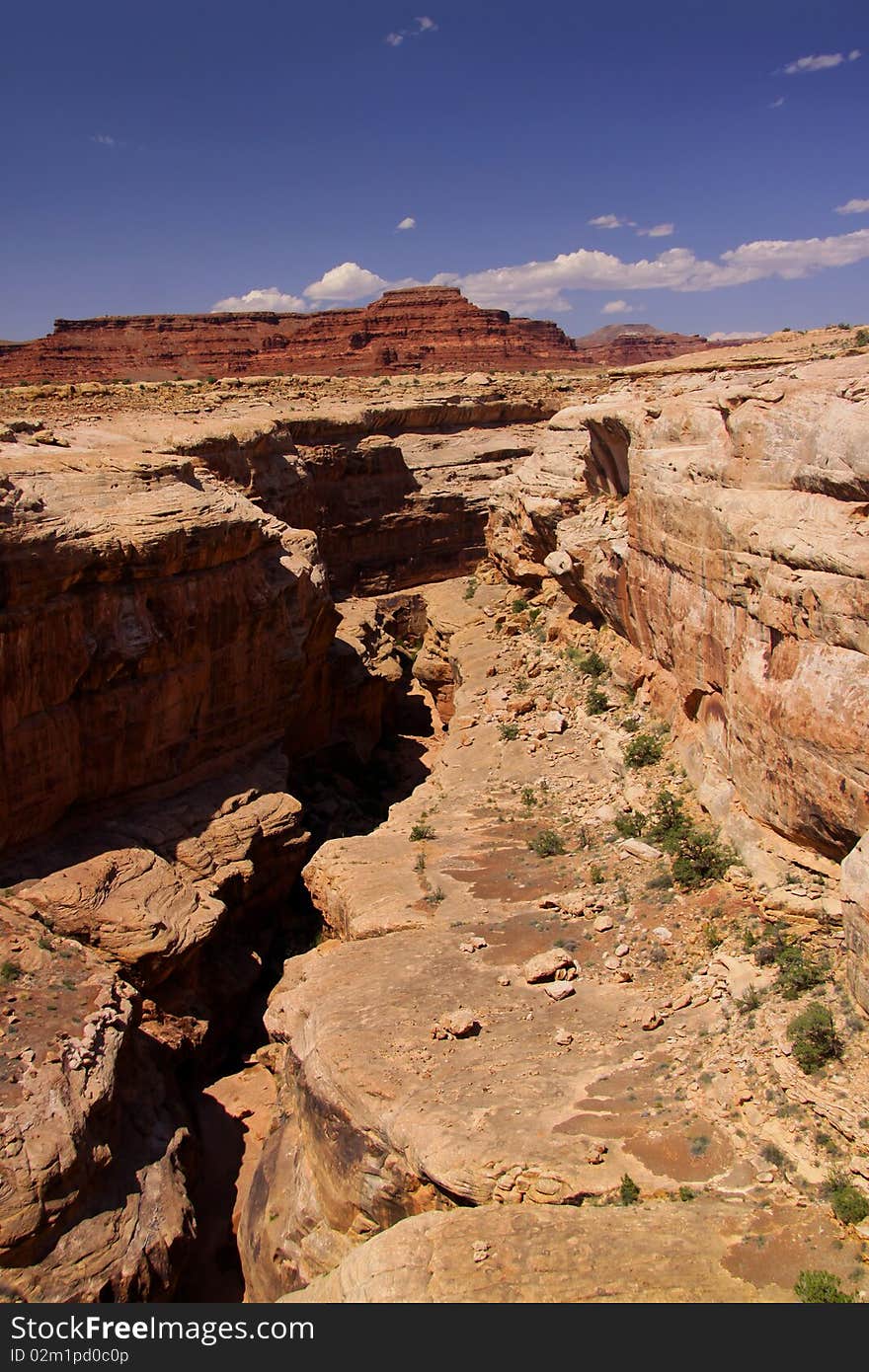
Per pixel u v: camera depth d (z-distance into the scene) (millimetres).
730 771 21016
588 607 33781
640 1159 13672
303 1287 15898
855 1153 12789
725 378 26234
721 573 20703
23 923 23125
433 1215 13242
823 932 16906
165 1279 17688
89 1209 17781
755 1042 15188
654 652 26656
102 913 23859
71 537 24828
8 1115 17828
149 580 27094
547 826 25047
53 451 30859
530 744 29422
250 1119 23312
